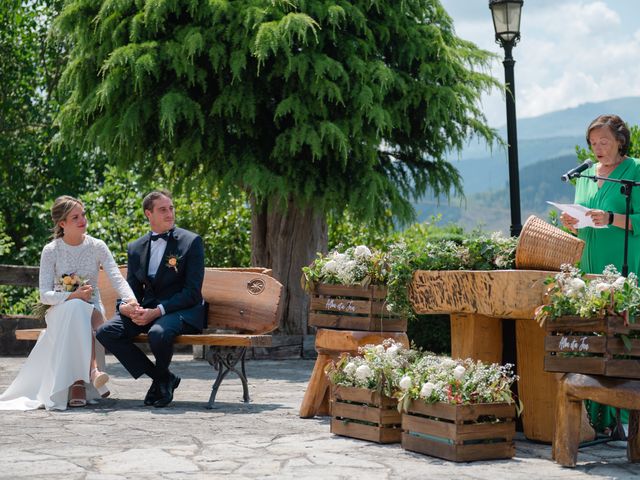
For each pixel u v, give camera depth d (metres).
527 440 5.66
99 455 4.87
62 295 6.81
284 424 6.04
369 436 5.40
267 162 11.02
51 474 4.39
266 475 4.39
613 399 4.69
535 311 5.00
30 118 21.84
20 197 21.72
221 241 15.10
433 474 4.47
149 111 10.55
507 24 10.38
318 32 10.59
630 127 10.53
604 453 5.21
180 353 12.34
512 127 10.30
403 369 5.38
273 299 7.17
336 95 10.25
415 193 12.21
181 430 5.71
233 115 10.77
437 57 11.36
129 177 15.18
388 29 11.17
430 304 5.67
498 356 5.82
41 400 6.70
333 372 5.71
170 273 6.98
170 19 10.70
